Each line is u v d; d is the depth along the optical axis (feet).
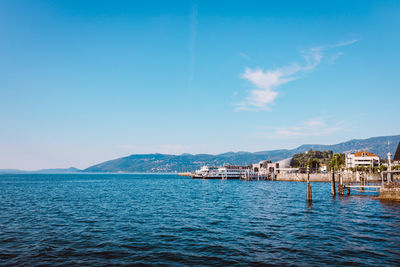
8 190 299.38
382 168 459.73
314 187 328.08
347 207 147.02
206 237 84.53
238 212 133.18
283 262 62.59
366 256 66.28
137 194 245.65
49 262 62.85
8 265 60.75
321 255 67.10
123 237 84.58
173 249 72.49
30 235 86.79
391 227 97.50
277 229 94.94
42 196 223.92
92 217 119.85
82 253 69.26
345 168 510.17
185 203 172.24
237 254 68.33
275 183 444.55
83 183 499.51
